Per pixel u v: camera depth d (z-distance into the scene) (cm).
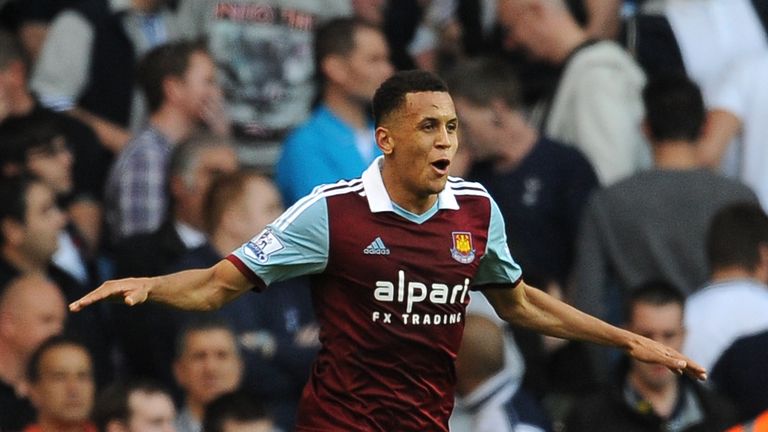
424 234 2392
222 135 3978
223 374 3497
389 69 3922
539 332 2539
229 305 3597
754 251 3575
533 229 3925
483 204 2431
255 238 2394
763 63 4209
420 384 2406
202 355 3497
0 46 4281
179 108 4116
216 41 4278
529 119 4184
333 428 2402
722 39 4316
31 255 3784
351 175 3853
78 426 3488
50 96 4403
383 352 2389
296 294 3662
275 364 3559
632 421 3406
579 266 3809
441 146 2334
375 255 2377
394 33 4641
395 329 2386
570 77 4125
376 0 4603
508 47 4309
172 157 3834
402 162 2355
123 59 4425
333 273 2391
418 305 2388
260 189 3666
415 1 4694
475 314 3422
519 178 3938
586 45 4150
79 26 4434
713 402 3412
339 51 3862
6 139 4038
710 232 3616
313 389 2422
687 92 3862
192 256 3659
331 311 2402
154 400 3438
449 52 4719
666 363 2494
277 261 2377
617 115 4075
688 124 3847
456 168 3934
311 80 4328
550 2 4175
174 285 2336
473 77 3941
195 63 4116
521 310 2520
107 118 4425
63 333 3547
